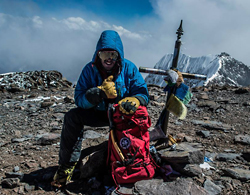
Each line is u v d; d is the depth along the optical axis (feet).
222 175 10.13
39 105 27.09
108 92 8.90
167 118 10.69
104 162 10.41
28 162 12.28
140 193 8.27
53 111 24.06
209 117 20.21
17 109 25.53
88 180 10.16
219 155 12.09
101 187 9.70
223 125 17.26
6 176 10.80
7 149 14.58
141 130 9.29
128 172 8.89
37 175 10.93
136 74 10.21
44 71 43.19
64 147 9.95
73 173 11.02
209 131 16.51
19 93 35.37
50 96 32.68
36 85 39.24
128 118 9.07
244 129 16.74
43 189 9.84
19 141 15.85
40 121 20.76
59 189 9.82
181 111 9.77
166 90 10.33
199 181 9.43
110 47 9.18
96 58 9.68
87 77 10.06
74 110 9.96
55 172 11.09
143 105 9.57
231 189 9.06
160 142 11.15
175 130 16.92
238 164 11.17
